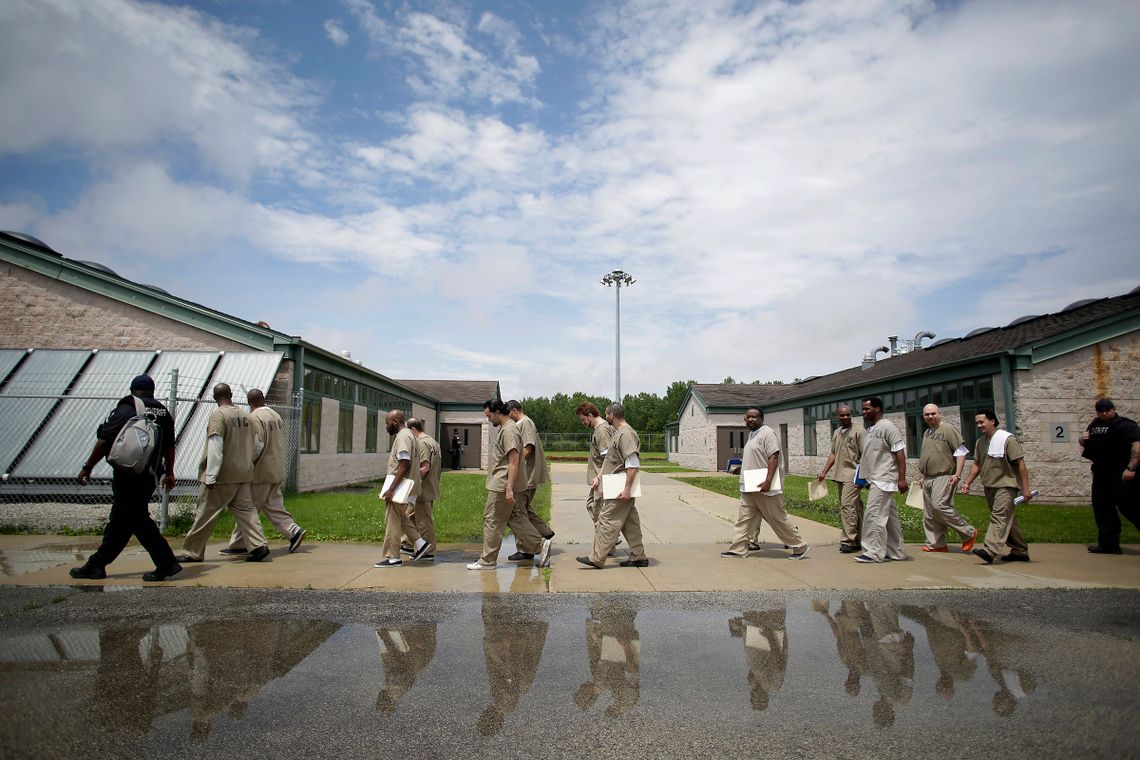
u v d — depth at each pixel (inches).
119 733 117.0
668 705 132.4
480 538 361.1
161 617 193.8
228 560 287.7
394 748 112.9
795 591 234.4
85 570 243.1
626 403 2736.2
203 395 513.7
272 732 118.5
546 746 114.2
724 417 1300.4
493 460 275.4
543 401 2496.3
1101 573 267.9
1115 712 129.1
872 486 294.2
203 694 135.6
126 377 523.5
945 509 315.9
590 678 147.3
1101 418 322.0
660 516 476.4
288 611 202.4
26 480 426.9
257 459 300.2
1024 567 281.1
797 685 143.6
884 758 110.5
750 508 304.3
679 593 231.0
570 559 297.7
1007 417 582.2
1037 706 132.1
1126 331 587.8
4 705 128.7
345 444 738.2
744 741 116.6
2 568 261.0
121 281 597.0
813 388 1083.3
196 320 594.6
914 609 209.8
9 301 599.8
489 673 149.9
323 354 645.9
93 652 161.3
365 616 197.8
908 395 765.3
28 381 514.0
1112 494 315.6
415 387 1336.1
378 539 347.3
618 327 1505.9
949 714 128.3
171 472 255.1
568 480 924.6
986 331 825.5
